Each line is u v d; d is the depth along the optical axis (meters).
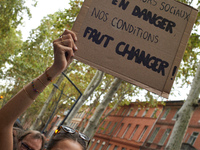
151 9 3.09
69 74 35.00
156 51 3.02
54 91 26.84
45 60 35.31
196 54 16.77
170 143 10.99
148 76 2.96
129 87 31.02
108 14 2.96
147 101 31.98
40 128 25.61
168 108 37.03
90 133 15.07
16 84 34.69
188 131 30.16
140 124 42.38
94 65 2.85
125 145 43.50
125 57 2.94
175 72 3.01
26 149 3.13
